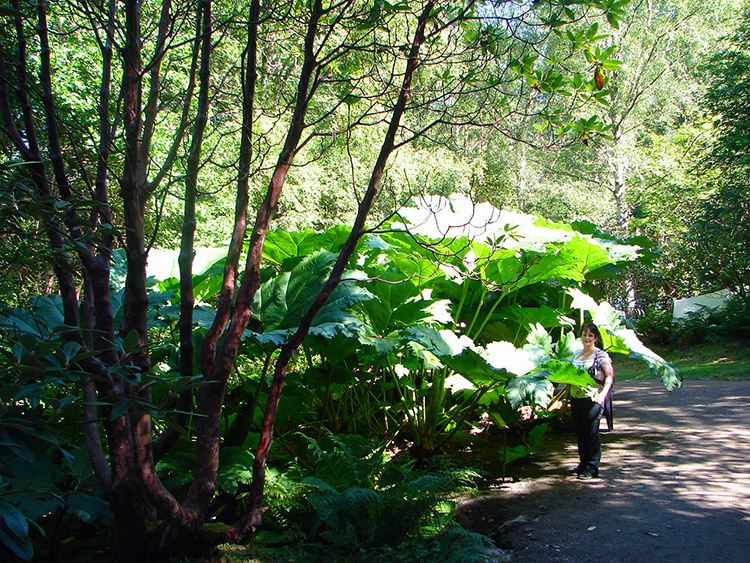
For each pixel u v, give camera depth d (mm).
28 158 2854
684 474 5215
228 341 3406
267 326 4957
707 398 9477
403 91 3506
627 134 26125
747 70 18109
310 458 5008
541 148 3676
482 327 6449
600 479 5246
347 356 5473
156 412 2225
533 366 5246
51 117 2969
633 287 25406
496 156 27156
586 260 6023
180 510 3258
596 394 5344
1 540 1739
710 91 18797
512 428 7602
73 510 3340
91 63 7176
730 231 18922
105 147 3150
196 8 3855
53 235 2818
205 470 3428
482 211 7621
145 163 3379
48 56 3023
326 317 4664
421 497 4035
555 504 4652
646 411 8672
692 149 22406
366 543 3891
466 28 3615
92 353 2047
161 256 6402
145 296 3195
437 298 6664
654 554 3561
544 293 7293
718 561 3398
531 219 7770
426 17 3520
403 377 6395
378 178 3559
